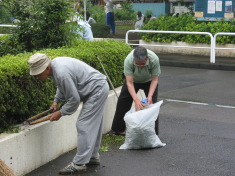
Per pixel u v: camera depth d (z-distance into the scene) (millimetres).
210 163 5703
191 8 21391
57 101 5449
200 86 10750
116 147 6254
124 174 5355
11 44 8242
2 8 9922
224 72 13023
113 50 7328
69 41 7961
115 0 22703
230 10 17297
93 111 5219
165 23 16406
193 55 15844
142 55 5730
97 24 20109
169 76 12242
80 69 5121
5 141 4945
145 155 5961
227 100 9266
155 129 6539
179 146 6328
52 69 4973
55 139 5738
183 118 7852
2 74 5102
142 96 7602
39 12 7836
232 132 7016
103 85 5223
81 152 5258
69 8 7992
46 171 5402
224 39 15250
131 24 29234
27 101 5477
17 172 5156
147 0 31562
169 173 5391
